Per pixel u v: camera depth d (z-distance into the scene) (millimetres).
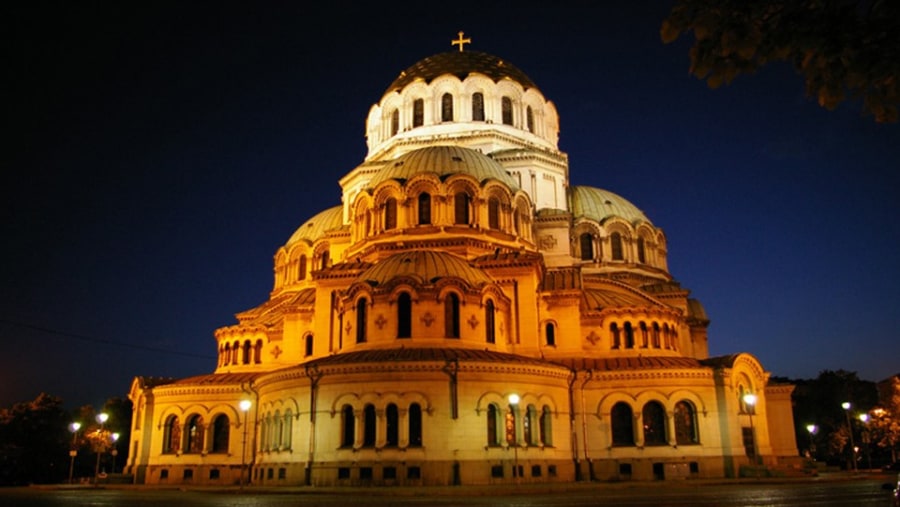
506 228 64938
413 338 52594
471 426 48188
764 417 58844
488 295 55625
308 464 49156
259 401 58719
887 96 9438
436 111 78250
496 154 74875
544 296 61469
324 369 49781
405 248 61875
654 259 82062
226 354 68188
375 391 48406
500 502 34094
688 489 42688
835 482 49688
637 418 54594
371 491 42906
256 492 45906
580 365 57906
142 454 62625
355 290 55188
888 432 77375
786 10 9516
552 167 76125
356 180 76938
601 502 32969
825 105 9703
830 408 95875
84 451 88875
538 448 50812
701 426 54719
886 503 30375
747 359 58094
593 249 79688
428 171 64375
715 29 9789
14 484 74000
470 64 80938
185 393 62094
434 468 46781
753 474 53656
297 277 81188
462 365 48719
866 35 9219
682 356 65688
